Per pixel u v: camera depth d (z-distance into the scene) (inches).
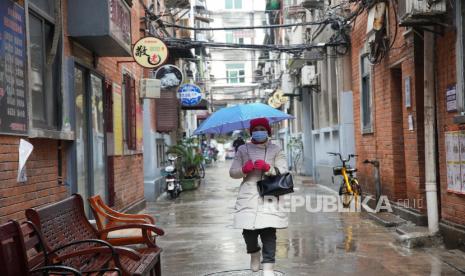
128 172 493.0
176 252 327.6
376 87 488.1
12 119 223.9
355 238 360.5
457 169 308.2
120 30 355.6
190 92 873.5
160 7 801.6
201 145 1700.3
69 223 211.6
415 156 385.1
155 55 474.3
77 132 338.6
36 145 263.4
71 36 323.9
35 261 172.6
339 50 625.3
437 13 304.2
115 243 242.5
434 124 341.7
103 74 400.2
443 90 325.1
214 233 394.6
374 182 494.9
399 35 415.5
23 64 238.1
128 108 493.0
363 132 536.4
